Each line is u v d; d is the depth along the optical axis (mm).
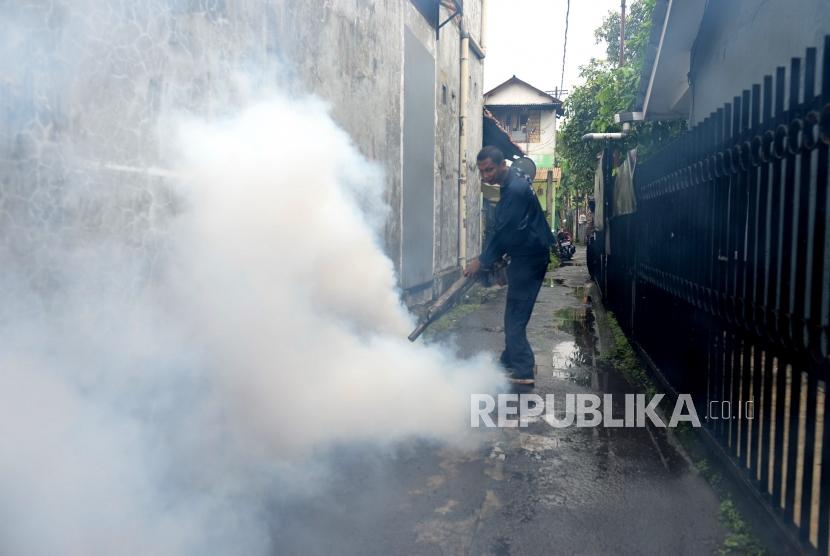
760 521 2656
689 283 3904
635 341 6199
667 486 3182
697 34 6320
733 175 3162
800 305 2373
